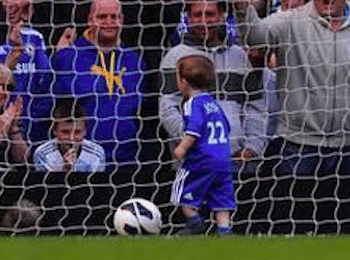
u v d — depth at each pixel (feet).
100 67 98.22
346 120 98.48
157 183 96.53
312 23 98.17
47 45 98.58
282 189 97.55
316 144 98.22
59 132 97.30
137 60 98.58
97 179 96.27
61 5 99.09
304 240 80.18
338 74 98.22
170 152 97.19
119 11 97.71
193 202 90.43
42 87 97.71
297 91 98.48
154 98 98.58
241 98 98.32
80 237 84.12
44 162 96.68
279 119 98.84
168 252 73.92
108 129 97.81
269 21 97.96
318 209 97.71
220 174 90.27
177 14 99.04
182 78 90.84
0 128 96.53
